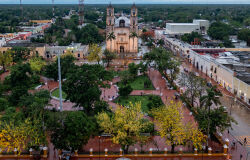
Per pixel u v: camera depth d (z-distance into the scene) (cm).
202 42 15612
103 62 12462
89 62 13488
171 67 9700
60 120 4912
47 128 5091
